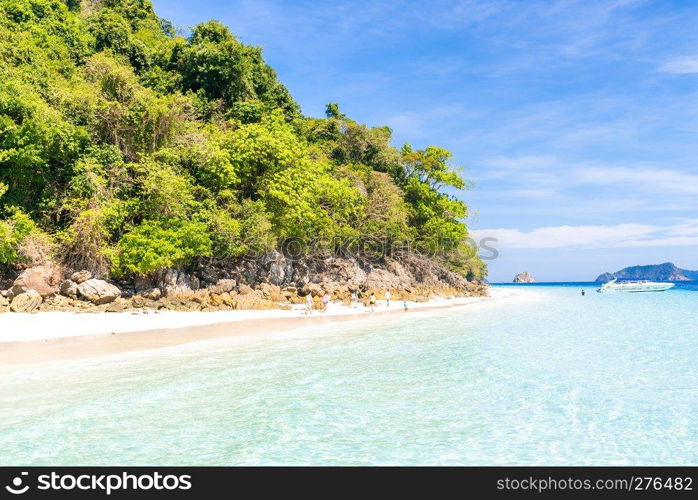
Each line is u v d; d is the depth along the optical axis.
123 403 11.45
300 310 35.28
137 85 38.34
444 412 11.20
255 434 9.70
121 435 9.53
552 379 14.47
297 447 9.08
